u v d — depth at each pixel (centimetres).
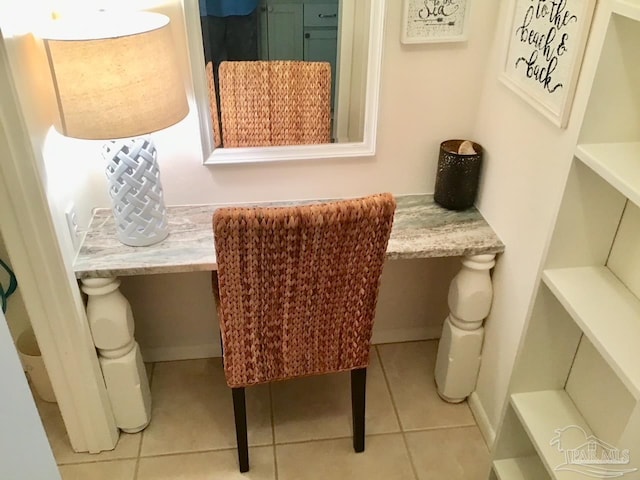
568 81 134
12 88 131
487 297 186
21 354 199
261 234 137
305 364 173
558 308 146
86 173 181
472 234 181
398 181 199
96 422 189
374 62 174
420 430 205
